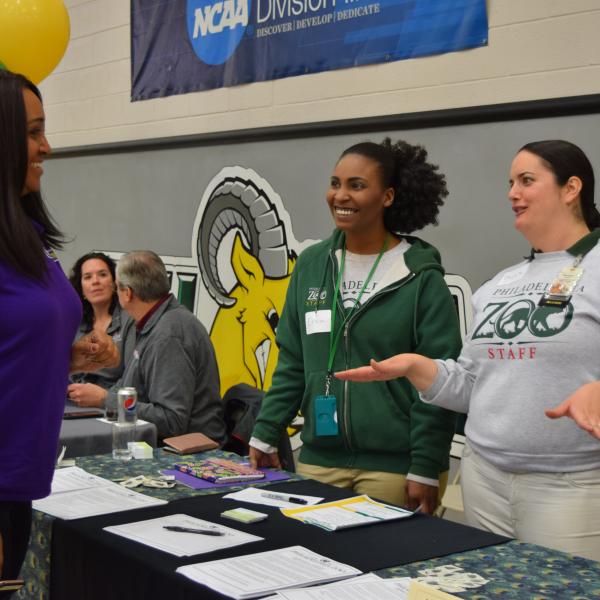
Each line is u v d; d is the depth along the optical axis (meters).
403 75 3.52
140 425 2.78
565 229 2.00
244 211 4.27
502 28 3.19
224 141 4.38
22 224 1.49
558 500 1.87
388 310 2.40
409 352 2.42
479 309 2.09
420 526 1.77
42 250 1.53
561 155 2.00
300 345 2.58
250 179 4.23
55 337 1.53
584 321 1.85
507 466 1.93
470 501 2.05
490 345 1.99
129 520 1.78
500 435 1.94
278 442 2.53
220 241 4.42
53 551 1.78
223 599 1.33
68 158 5.56
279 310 4.07
